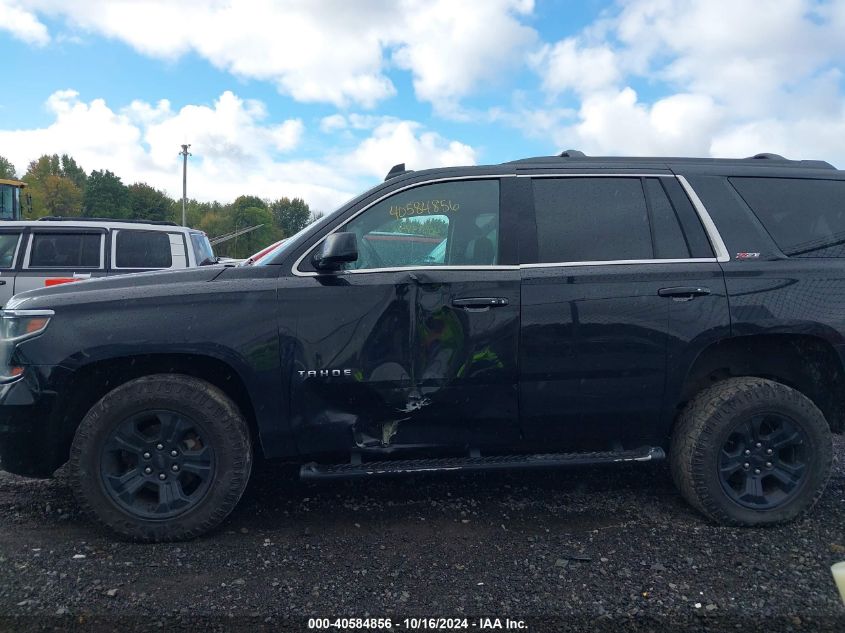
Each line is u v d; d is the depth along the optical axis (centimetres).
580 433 368
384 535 356
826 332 361
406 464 360
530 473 452
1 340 346
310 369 346
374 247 366
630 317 356
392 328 351
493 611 277
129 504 345
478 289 353
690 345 359
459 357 352
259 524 372
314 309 348
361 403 352
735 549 337
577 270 359
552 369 355
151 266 895
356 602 285
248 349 342
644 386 360
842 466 461
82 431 340
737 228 374
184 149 4712
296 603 284
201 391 344
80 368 344
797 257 373
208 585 300
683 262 365
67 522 373
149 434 353
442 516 382
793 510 365
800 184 390
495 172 378
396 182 375
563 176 379
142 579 305
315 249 360
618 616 273
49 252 863
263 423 349
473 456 369
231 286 349
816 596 288
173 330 338
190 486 358
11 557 325
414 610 278
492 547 340
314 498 410
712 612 276
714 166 390
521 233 365
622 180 380
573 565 320
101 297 344
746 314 358
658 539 349
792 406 362
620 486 429
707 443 360
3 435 337
